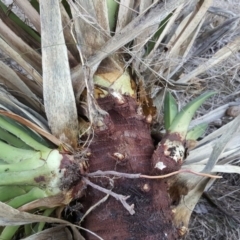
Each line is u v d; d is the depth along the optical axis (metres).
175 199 0.44
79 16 0.37
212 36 0.52
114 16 0.42
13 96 0.42
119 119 0.40
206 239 0.54
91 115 0.38
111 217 0.37
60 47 0.35
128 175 0.35
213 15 0.58
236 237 0.53
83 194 0.38
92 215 0.38
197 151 0.45
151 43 0.46
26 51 0.41
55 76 0.36
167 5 0.35
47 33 0.35
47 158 0.36
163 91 0.48
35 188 0.37
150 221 0.37
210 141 0.47
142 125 0.40
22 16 0.68
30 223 0.39
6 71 0.40
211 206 0.56
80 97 0.40
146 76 0.45
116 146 0.38
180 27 0.44
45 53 0.35
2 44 0.37
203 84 0.63
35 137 0.39
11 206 0.35
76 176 0.37
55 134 0.38
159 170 0.38
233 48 0.47
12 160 0.36
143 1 0.40
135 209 0.37
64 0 0.43
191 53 0.54
